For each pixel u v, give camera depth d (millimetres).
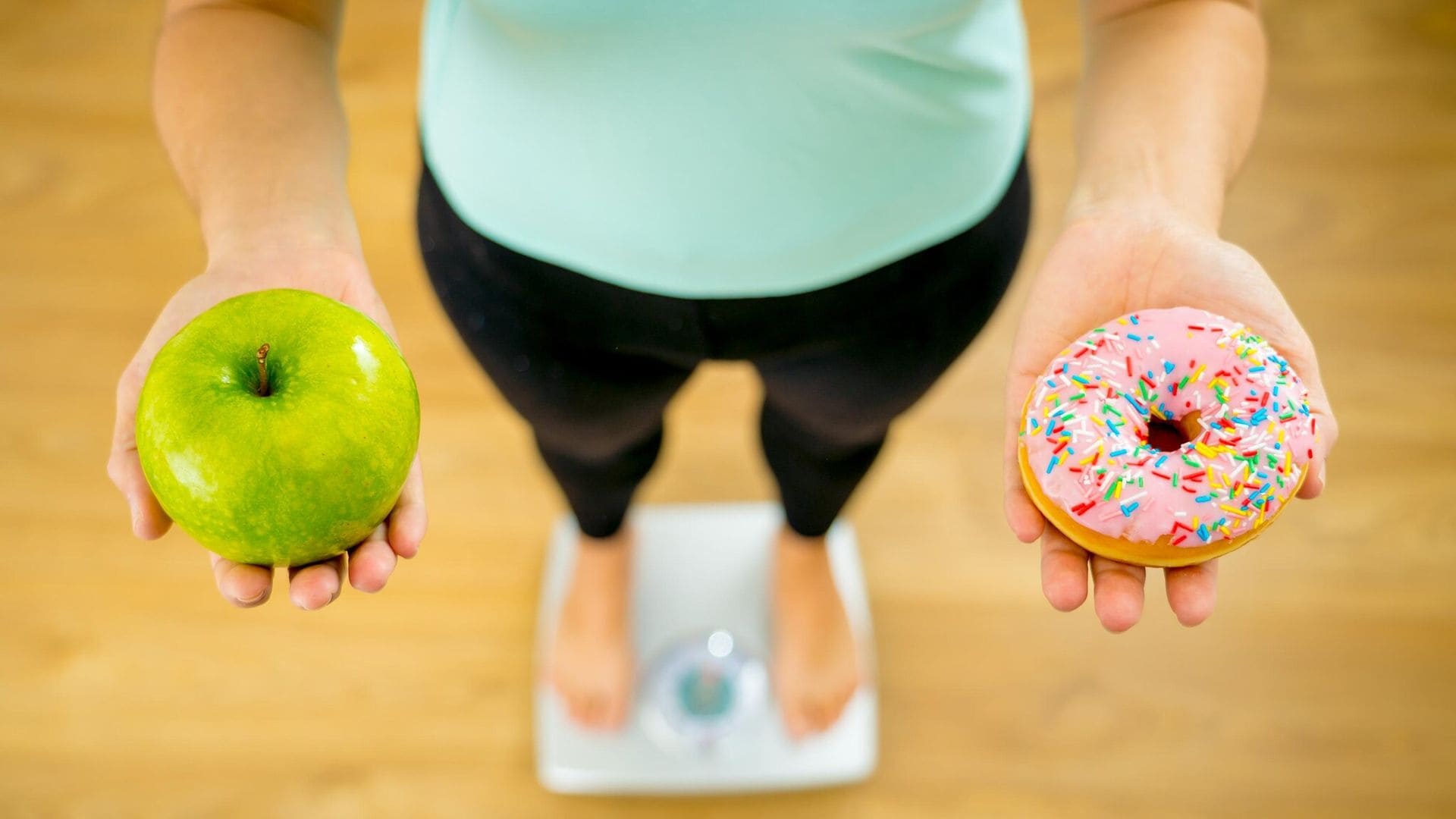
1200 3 861
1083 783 1459
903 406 1032
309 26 854
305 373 674
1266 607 1528
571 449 1110
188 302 760
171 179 1767
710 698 1486
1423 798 1440
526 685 1502
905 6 702
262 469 651
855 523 1594
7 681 1468
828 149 777
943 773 1471
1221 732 1477
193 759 1448
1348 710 1481
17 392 1607
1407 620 1521
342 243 809
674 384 1042
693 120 751
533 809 1452
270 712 1473
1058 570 773
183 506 675
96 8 1877
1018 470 814
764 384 1054
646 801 1461
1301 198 1761
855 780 1465
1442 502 1573
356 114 1808
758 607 1550
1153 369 788
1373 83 1846
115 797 1428
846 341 935
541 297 911
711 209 805
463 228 905
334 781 1450
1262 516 742
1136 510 734
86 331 1652
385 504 710
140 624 1499
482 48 775
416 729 1477
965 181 854
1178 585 763
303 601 700
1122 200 829
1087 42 903
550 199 832
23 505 1548
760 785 1452
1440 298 1693
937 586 1562
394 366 708
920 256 886
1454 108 1831
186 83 817
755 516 1602
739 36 704
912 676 1516
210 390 665
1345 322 1677
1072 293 835
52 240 1711
